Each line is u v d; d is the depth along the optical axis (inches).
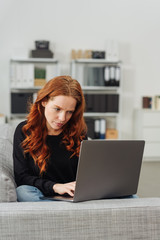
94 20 237.6
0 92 231.0
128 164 55.7
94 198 54.0
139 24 242.7
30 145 66.1
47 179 68.8
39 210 46.8
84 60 225.8
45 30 233.1
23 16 230.5
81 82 227.6
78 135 69.8
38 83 223.3
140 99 246.4
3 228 45.9
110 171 53.7
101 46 239.5
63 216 47.1
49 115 62.4
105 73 227.5
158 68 246.8
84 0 235.8
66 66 236.5
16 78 220.7
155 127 233.0
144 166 216.4
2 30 228.7
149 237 48.9
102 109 231.0
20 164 66.3
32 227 46.4
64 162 68.8
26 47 231.6
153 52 245.4
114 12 239.5
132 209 48.6
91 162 50.6
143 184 170.6
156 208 49.3
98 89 239.5
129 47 242.8
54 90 61.3
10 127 97.0
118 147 53.1
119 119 233.6
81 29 236.7
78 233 47.4
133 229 48.6
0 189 50.4
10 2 228.5
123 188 57.4
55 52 235.1
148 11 243.0
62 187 59.4
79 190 50.6
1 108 231.6
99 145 50.7
